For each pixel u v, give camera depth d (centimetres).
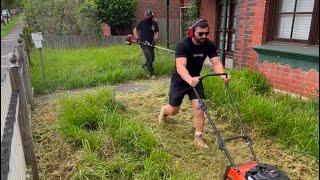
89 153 391
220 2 984
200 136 439
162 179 365
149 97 634
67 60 1021
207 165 402
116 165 379
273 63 659
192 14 1138
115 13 1684
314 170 392
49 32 1741
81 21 1722
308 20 599
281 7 657
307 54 566
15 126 279
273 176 277
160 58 969
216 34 1022
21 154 311
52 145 439
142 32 857
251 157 421
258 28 686
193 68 430
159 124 502
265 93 609
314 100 551
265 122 483
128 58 1002
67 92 702
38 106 604
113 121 468
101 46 1595
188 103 589
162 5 1734
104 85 762
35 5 1731
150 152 403
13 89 327
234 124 501
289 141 441
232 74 651
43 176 377
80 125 465
